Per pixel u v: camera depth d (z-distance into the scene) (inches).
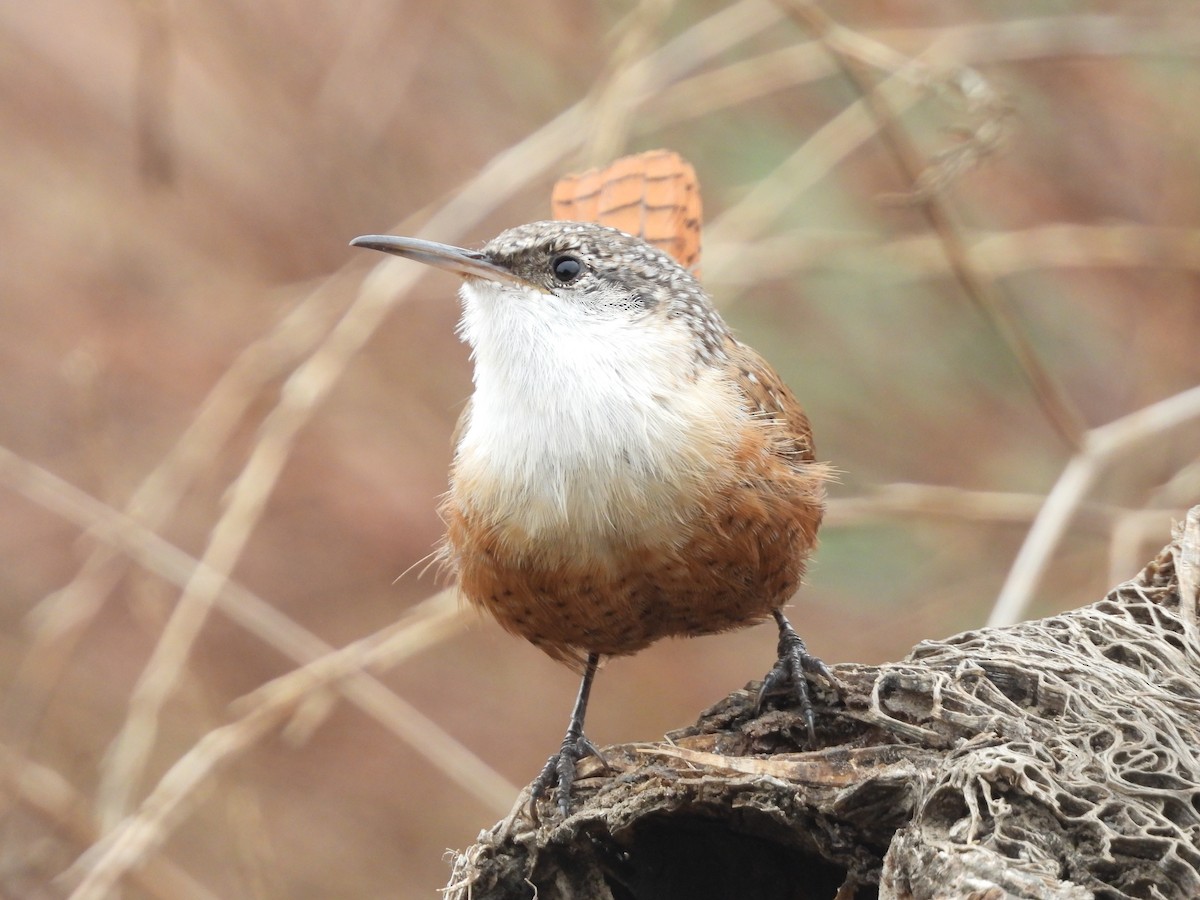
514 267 282.5
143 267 525.0
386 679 509.4
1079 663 244.1
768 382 298.0
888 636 469.7
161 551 395.2
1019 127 465.1
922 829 208.8
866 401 504.4
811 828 232.7
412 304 521.0
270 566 502.0
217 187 521.0
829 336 503.8
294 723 356.2
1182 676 249.0
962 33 454.0
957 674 238.5
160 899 418.9
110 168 538.3
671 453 265.1
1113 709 230.5
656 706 500.7
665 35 500.7
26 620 468.8
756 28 440.8
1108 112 482.6
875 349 502.0
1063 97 484.4
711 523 265.4
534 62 518.9
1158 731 224.7
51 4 543.8
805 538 281.4
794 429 293.0
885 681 240.4
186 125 517.7
